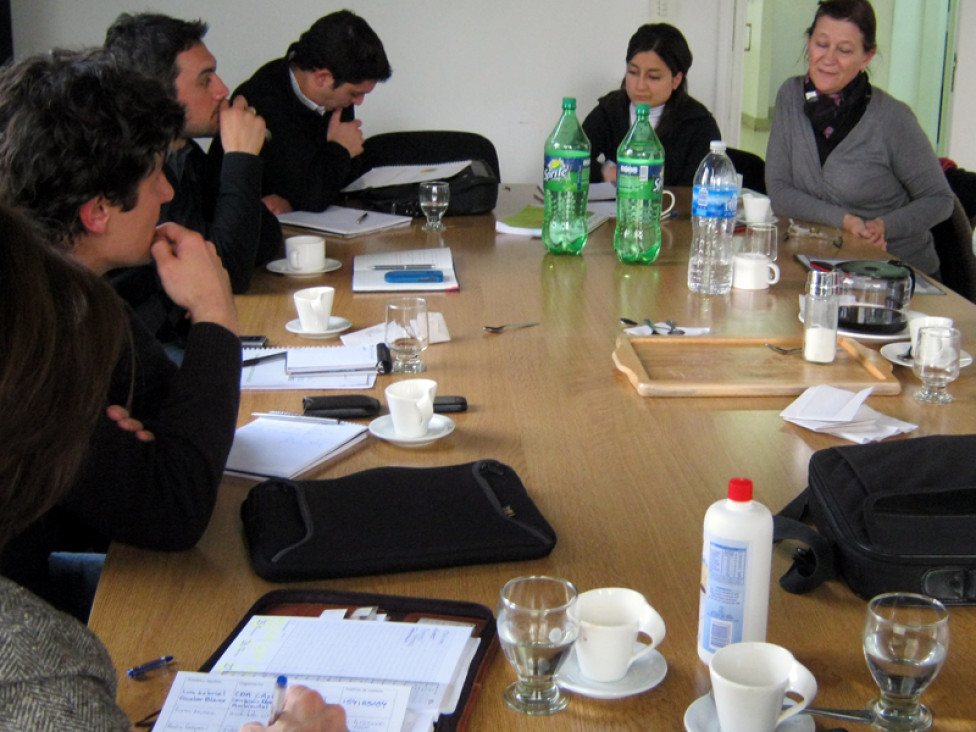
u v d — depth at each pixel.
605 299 2.16
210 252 1.43
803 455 1.39
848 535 1.05
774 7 6.73
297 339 1.92
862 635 0.98
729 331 1.92
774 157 3.40
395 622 0.98
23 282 0.68
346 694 0.86
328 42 3.00
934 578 1.02
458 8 4.45
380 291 2.22
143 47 2.38
